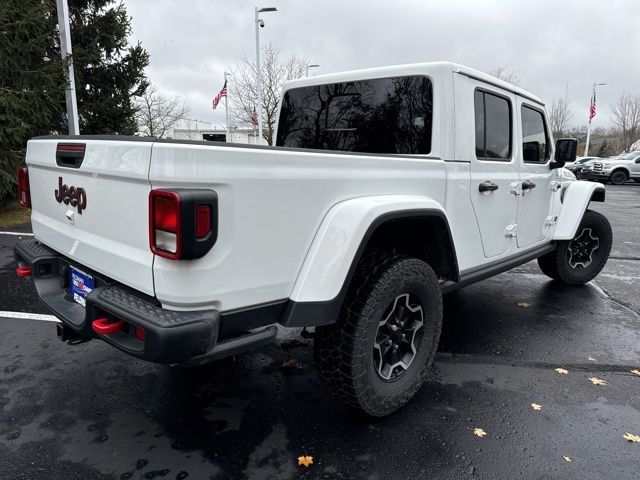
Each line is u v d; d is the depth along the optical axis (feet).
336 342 7.69
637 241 28.32
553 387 10.08
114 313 6.15
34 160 8.87
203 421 8.48
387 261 8.12
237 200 5.98
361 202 7.48
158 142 5.60
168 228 5.60
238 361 10.85
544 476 7.27
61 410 8.71
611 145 187.93
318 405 9.08
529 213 13.23
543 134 14.02
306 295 6.94
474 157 10.41
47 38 30.30
